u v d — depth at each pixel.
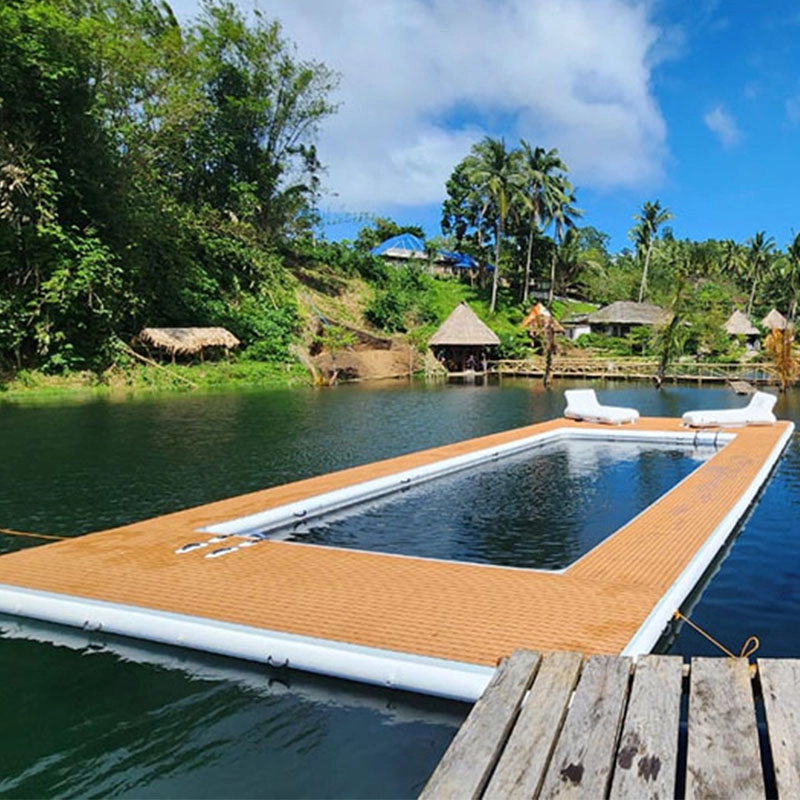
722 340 42.25
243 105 40.41
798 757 2.54
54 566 6.10
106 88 28.52
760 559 6.96
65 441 15.09
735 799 2.36
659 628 4.82
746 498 8.75
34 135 24.30
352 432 16.70
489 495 10.16
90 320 26.89
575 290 64.25
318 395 26.56
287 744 3.74
